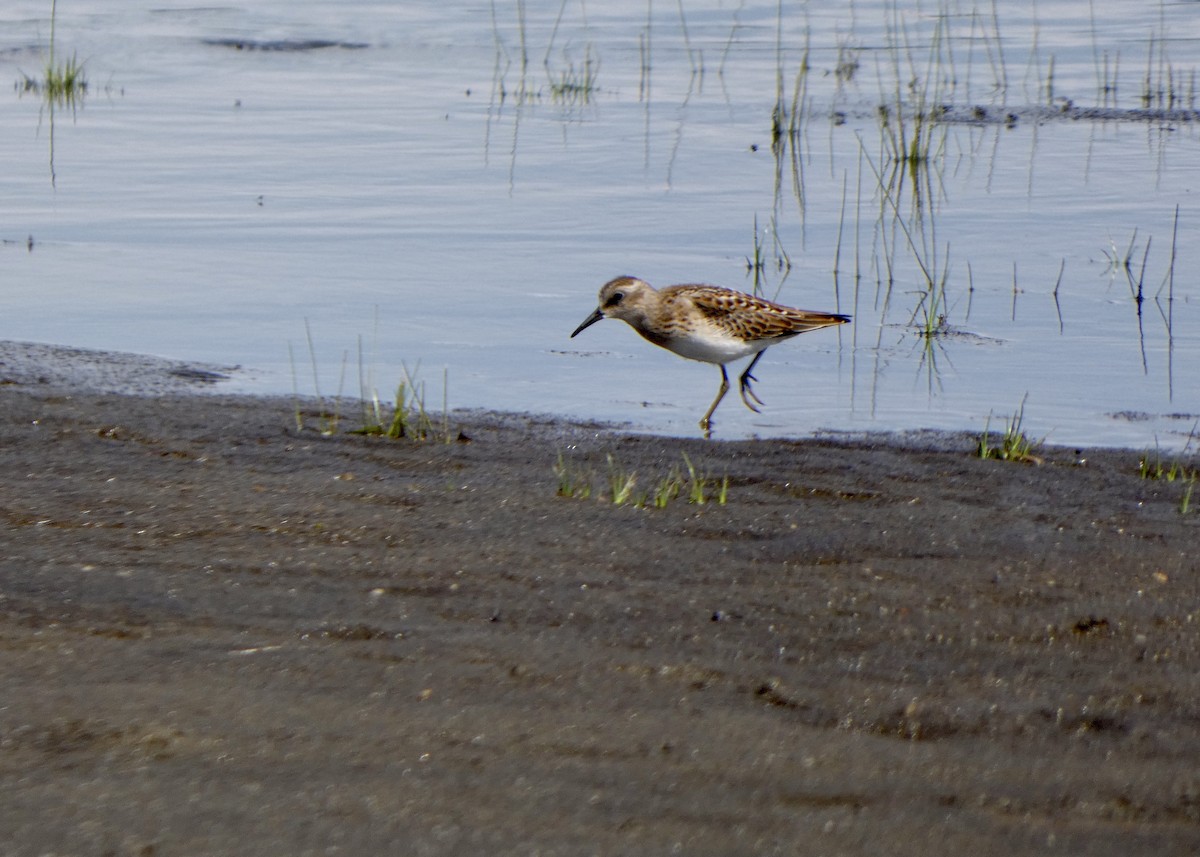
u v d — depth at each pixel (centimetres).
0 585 1140
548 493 1553
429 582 1218
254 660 999
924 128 3878
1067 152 3656
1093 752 926
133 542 1284
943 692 1023
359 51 5009
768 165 3516
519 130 3838
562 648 1072
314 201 3111
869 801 832
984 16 5712
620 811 795
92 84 4353
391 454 1709
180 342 2252
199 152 3522
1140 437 1908
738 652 1089
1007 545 1399
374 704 930
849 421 1975
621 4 5925
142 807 761
